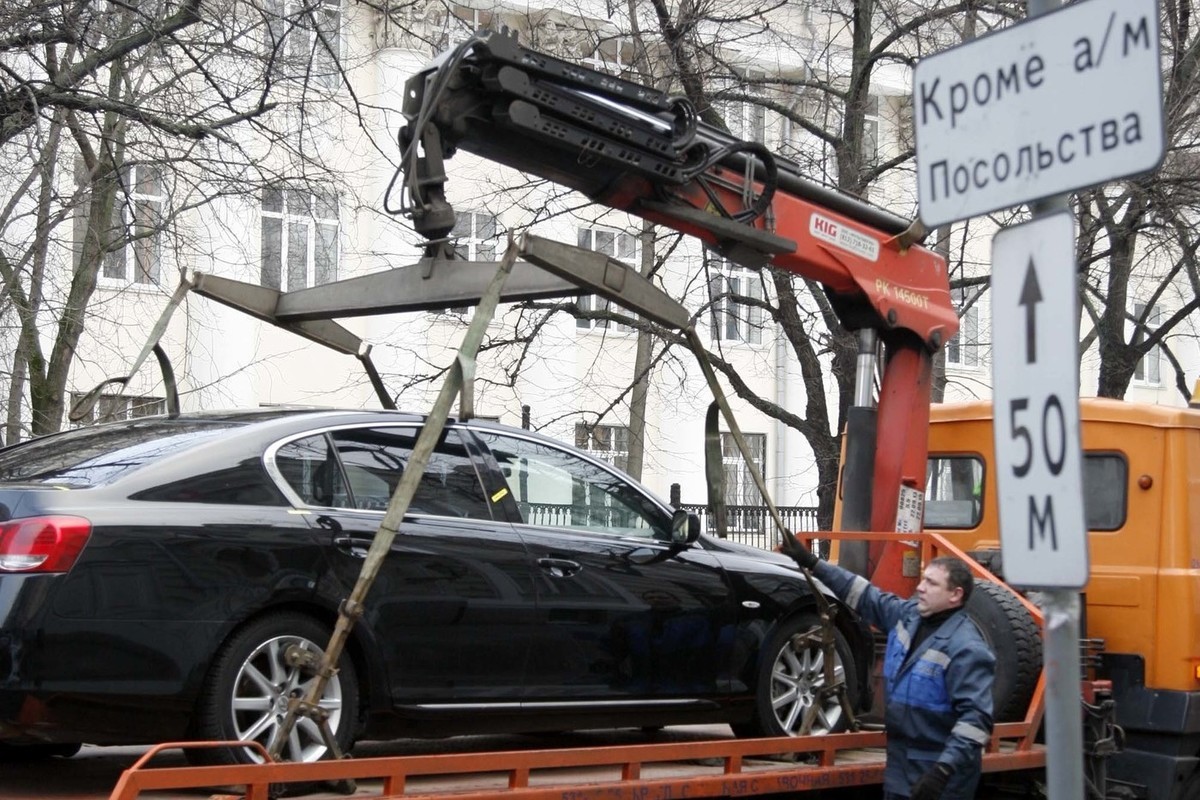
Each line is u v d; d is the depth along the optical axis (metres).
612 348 28.44
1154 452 8.74
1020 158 3.79
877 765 7.00
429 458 6.09
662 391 28.38
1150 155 3.49
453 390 5.54
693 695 7.05
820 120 20.30
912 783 6.21
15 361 16.22
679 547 7.16
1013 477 3.65
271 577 5.67
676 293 24.34
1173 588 8.53
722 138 7.49
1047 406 3.59
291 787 5.34
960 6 15.91
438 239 6.44
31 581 5.16
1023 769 7.70
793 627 7.50
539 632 6.49
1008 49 3.83
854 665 7.71
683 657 7.01
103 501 5.43
